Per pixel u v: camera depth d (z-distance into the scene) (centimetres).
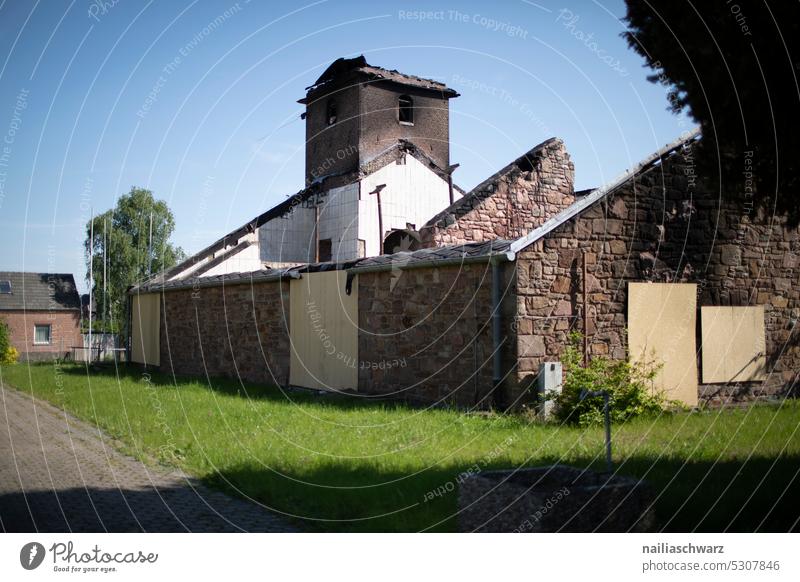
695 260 1294
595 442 850
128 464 777
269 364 1628
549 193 1762
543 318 1105
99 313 3756
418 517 559
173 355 2091
